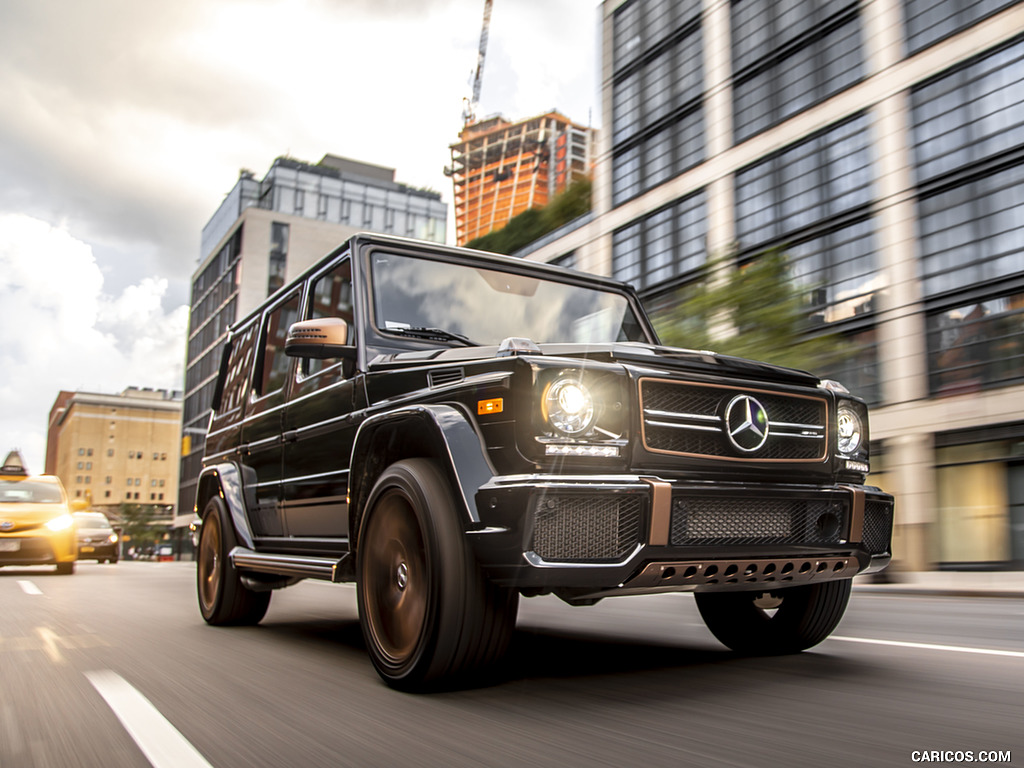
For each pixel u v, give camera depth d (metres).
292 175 93.44
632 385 2.91
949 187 15.86
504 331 4.33
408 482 3.02
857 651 3.99
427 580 2.88
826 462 3.30
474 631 2.84
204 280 84.19
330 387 4.04
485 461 2.83
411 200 99.12
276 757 2.25
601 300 4.86
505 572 2.69
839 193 17.88
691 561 2.83
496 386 2.87
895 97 16.84
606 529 2.74
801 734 2.40
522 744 2.32
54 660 3.97
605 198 24.95
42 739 2.50
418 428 3.11
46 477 13.32
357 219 95.69
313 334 3.74
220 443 5.83
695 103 21.86
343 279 4.20
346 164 103.81
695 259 21.38
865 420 3.53
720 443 3.06
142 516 88.56
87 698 3.07
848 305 17.58
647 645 4.30
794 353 12.87
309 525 4.29
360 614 3.31
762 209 19.66
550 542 2.68
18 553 12.19
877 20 17.33
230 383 5.93
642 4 24.20
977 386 15.23
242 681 3.37
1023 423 14.51
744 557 2.94
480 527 2.74
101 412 164.38
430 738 2.40
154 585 10.00
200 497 6.12
